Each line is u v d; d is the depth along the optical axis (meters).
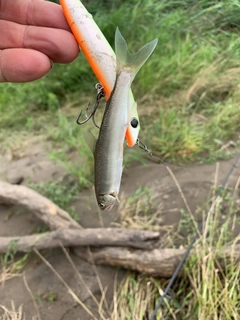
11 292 0.42
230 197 0.46
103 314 0.38
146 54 0.18
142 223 0.46
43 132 0.72
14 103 0.82
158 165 0.55
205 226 0.40
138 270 0.40
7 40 0.25
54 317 0.39
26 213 0.52
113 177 0.18
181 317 0.36
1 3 0.25
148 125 0.62
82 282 0.42
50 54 0.24
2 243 0.45
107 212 0.49
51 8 0.24
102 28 0.76
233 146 0.55
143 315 0.37
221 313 0.35
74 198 0.53
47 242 0.44
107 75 0.19
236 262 0.37
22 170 0.62
